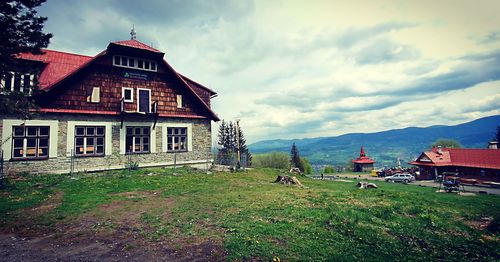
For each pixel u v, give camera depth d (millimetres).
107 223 9406
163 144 24812
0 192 13477
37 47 15398
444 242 8492
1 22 13938
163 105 24906
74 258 6762
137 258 6750
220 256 6797
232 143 79375
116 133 22172
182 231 8609
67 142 19906
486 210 14211
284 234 8352
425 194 20984
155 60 24703
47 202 12039
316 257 6816
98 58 21609
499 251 7914
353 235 8586
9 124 17922
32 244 7656
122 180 17516
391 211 12055
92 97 21156
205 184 17578
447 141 77625
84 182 16484
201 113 27812
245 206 11805
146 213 10570
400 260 6922
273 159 75562
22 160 18266
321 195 15359
